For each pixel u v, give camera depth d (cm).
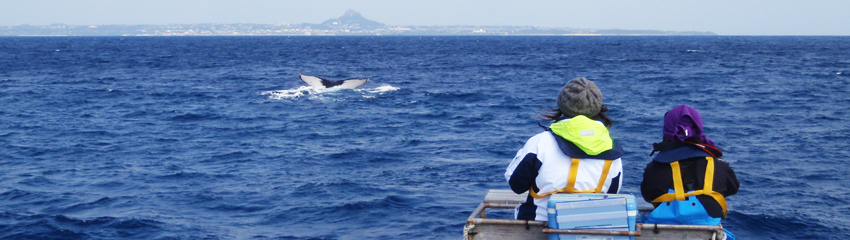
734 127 1617
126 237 777
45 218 839
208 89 2920
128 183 1058
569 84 380
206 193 980
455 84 3170
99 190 1010
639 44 12962
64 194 981
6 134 1605
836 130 1544
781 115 1847
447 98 2459
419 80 3472
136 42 16188
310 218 845
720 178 384
